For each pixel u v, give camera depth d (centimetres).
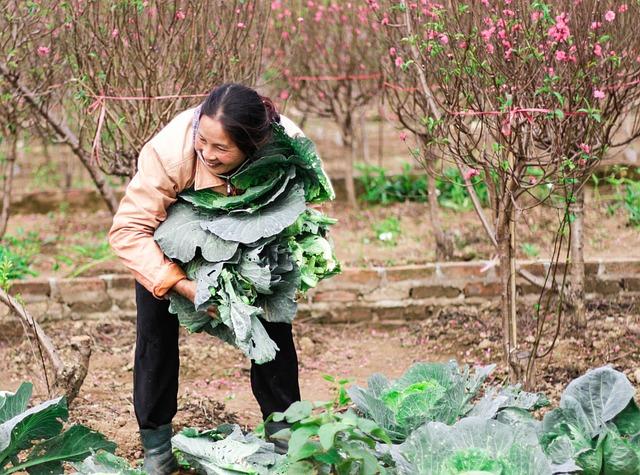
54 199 857
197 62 524
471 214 793
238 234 332
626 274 600
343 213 809
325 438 290
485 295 610
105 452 360
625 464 322
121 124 515
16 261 670
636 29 430
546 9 382
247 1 538
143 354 368
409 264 669
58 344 565
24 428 354
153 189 343
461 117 437
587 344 533
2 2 553
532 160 444
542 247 686
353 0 754
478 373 399
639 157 838
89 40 516
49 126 662
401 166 918
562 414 357
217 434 391
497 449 326
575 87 409
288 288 347
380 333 602
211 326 355
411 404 362
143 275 342
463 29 419
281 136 338
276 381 375
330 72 782
